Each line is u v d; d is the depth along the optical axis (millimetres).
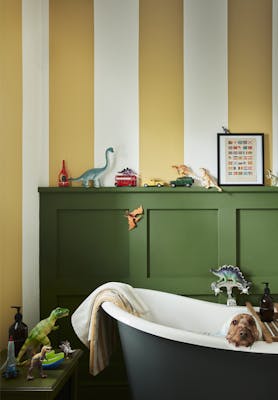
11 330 2465
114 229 3131
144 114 3162
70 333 3111
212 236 3131
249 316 2201
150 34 3164
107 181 3146
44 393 2061
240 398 2117
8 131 2705
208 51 3158
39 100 3145
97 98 3160
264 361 2066
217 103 3154
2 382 2135
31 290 3016
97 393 3090
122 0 3164
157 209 3127
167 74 3162
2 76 2621
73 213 3131
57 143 3164
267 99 3148
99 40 3160
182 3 3162
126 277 3127
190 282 3115
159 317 2799
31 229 3025
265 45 3146
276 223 3125
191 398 2205
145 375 2340
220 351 2105
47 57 3158
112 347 2715
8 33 2703
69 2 3162
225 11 3146
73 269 3127
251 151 3137
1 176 2611
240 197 3119
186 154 3154
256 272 3125
